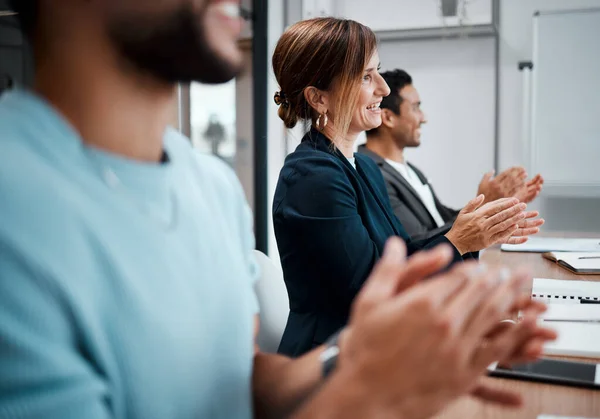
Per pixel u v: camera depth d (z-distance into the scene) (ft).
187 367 1.47
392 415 1.21
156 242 1.45
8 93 1.47
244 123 12.57
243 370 1.74
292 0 13.05
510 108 12.72
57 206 1.26
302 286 4.17
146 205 1.49
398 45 13.30
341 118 4.45
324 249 4.02
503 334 1.58
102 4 1.35
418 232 7.65
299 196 4.13
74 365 1.23
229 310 1.68
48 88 1.45
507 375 2.53
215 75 1.52
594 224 12.23
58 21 1.39
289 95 4.62
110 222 1.37
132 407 1.37
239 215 2.04
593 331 3.11
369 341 1.20
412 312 1.16
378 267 1.32
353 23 4.50
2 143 1.27
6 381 1.16
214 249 1.68
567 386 2.43
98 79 1.42
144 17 1.35
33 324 1.18
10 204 1.20
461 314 1.19
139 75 1.45
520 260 6.01
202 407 1.54
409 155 13.47
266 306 4.00
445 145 13.20
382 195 5.06
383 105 8.39
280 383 1.92
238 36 1.53
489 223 4.28
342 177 4.20
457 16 12.23
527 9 12.44
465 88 12.97
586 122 11.78
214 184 1.94
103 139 1.47
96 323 1.29
